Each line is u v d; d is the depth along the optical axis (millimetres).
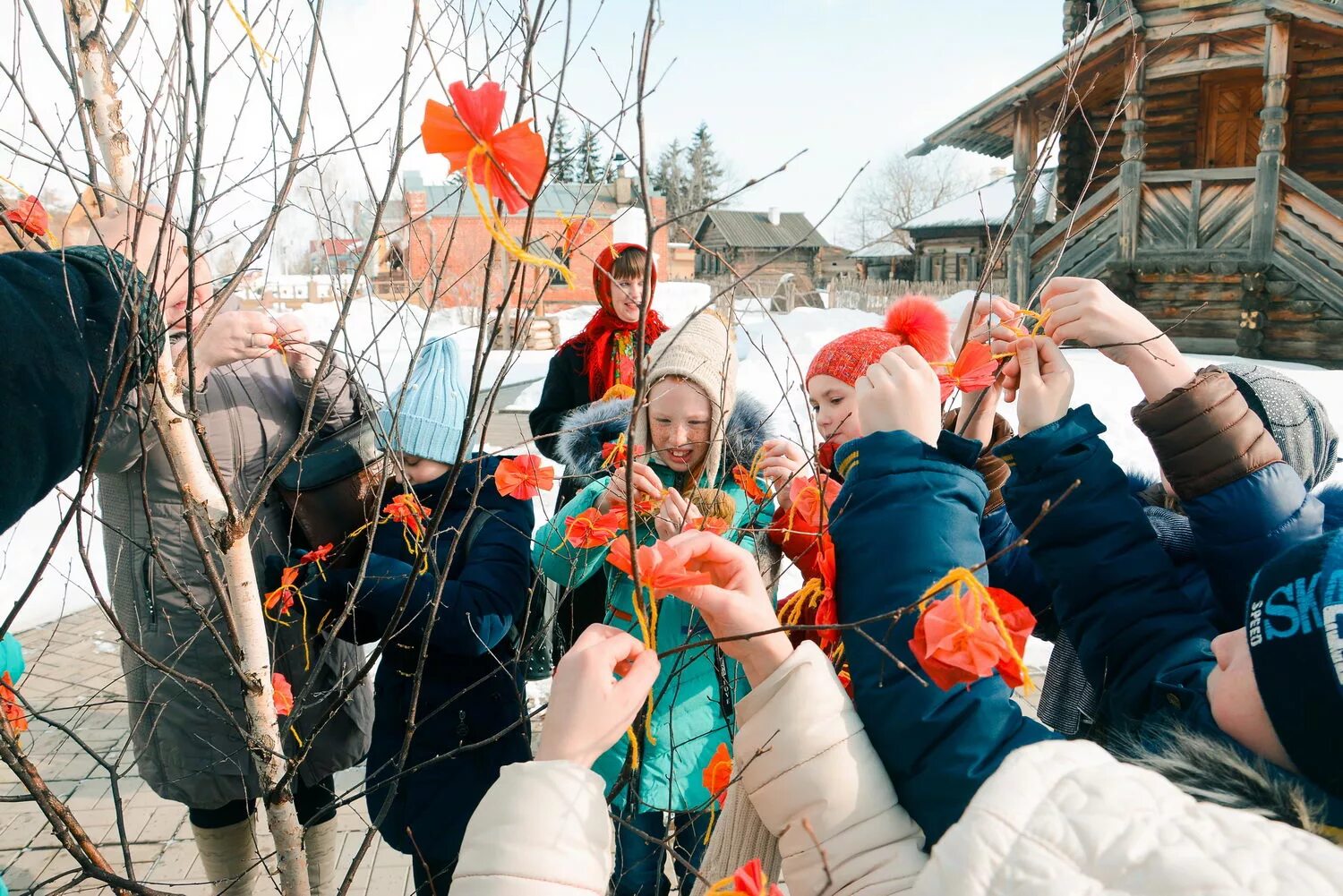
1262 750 760
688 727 1811
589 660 837
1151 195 12000
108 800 2857
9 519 890
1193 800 662
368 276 1538
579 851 751
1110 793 659
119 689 3512
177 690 1939
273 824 1311
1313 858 593
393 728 1914
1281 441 1421
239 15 1036
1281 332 11555
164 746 1962
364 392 1459
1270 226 11227
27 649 3822
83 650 3840
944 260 24734
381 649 1307
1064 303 1235
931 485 1032
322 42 1161
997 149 15359
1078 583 1112
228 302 1646
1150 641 1043
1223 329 12055
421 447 1921
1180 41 11352
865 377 1163
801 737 911
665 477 2012
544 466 1783
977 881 649
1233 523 1160
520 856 739
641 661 858
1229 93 13016
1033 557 1164
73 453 939
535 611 2240
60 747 3117
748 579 978
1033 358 1215
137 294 989
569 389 3238
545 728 832
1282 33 10773
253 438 2006
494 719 1920
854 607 1016
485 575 1870
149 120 1020
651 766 1781
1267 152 11125
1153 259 11945
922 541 994
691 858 1777
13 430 866
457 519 1986
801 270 34531
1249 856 599
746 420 2016
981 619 855
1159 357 1203
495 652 1940
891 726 928
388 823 1916
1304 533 1156
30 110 1054
